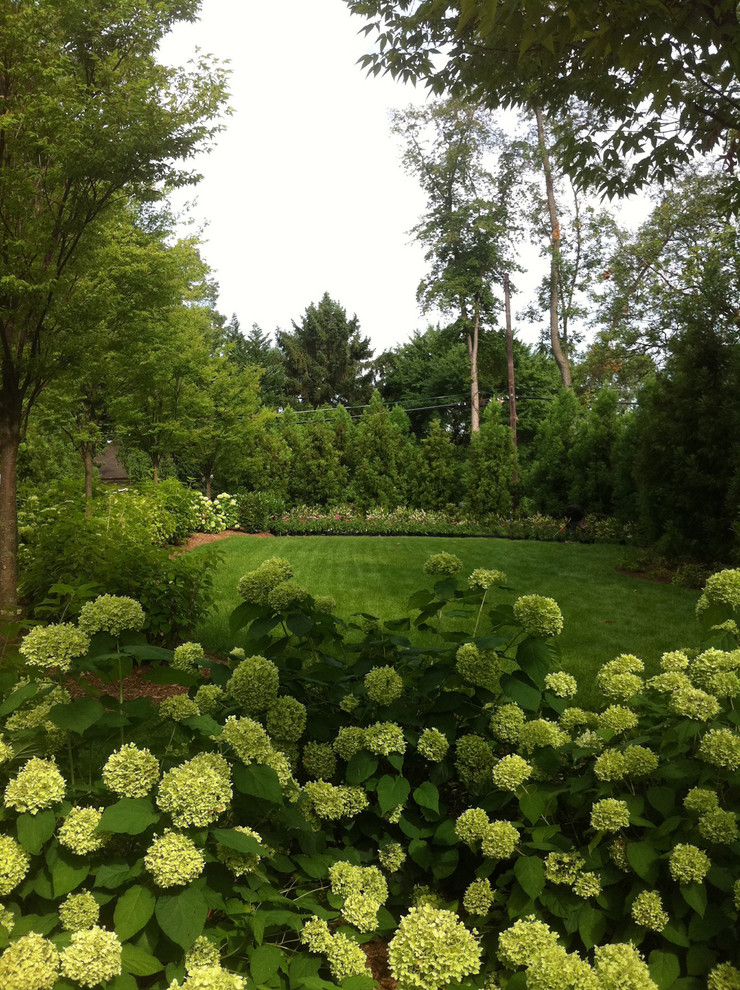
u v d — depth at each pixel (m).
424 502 24.27
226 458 20.53
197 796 1.82
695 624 7.28
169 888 1.80
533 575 10.80
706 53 4.42
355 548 13.76
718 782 2.33
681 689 2.37
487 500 21.58
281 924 2.06
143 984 1.94
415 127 32.22
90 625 2.30
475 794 2.77
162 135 7.22
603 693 2.72
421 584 9.40
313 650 3.35
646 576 10.91
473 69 6.68
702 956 1.97
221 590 8.55
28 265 7.16
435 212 33.72
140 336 10.53
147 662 5.39
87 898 1.83
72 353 7.62
